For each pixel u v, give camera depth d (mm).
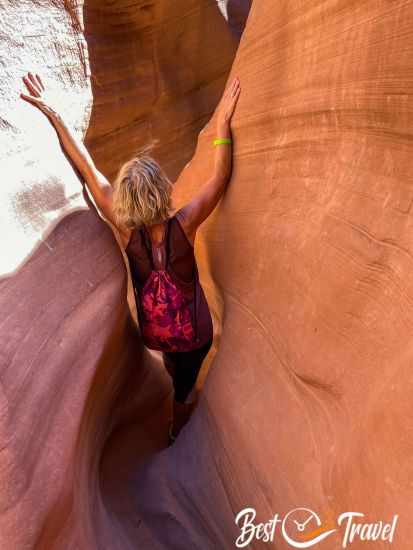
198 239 2818
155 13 4418
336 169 1691
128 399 2771
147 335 2465
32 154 2111
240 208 2355
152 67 4684
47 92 2436
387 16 1394
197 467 2326
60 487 1564
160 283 2316
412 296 1318
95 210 2324
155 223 2219
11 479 1432
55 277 1895
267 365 2037
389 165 1452
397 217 1409
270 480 1825
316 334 1719
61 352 1761
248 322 2252
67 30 2830
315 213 1782
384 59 1405
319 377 1667
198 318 2428
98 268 2102
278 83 2037
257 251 2184
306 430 1714
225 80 5867
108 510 2178
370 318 1480
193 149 5555
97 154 3971
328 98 1680
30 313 1724
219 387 2336
